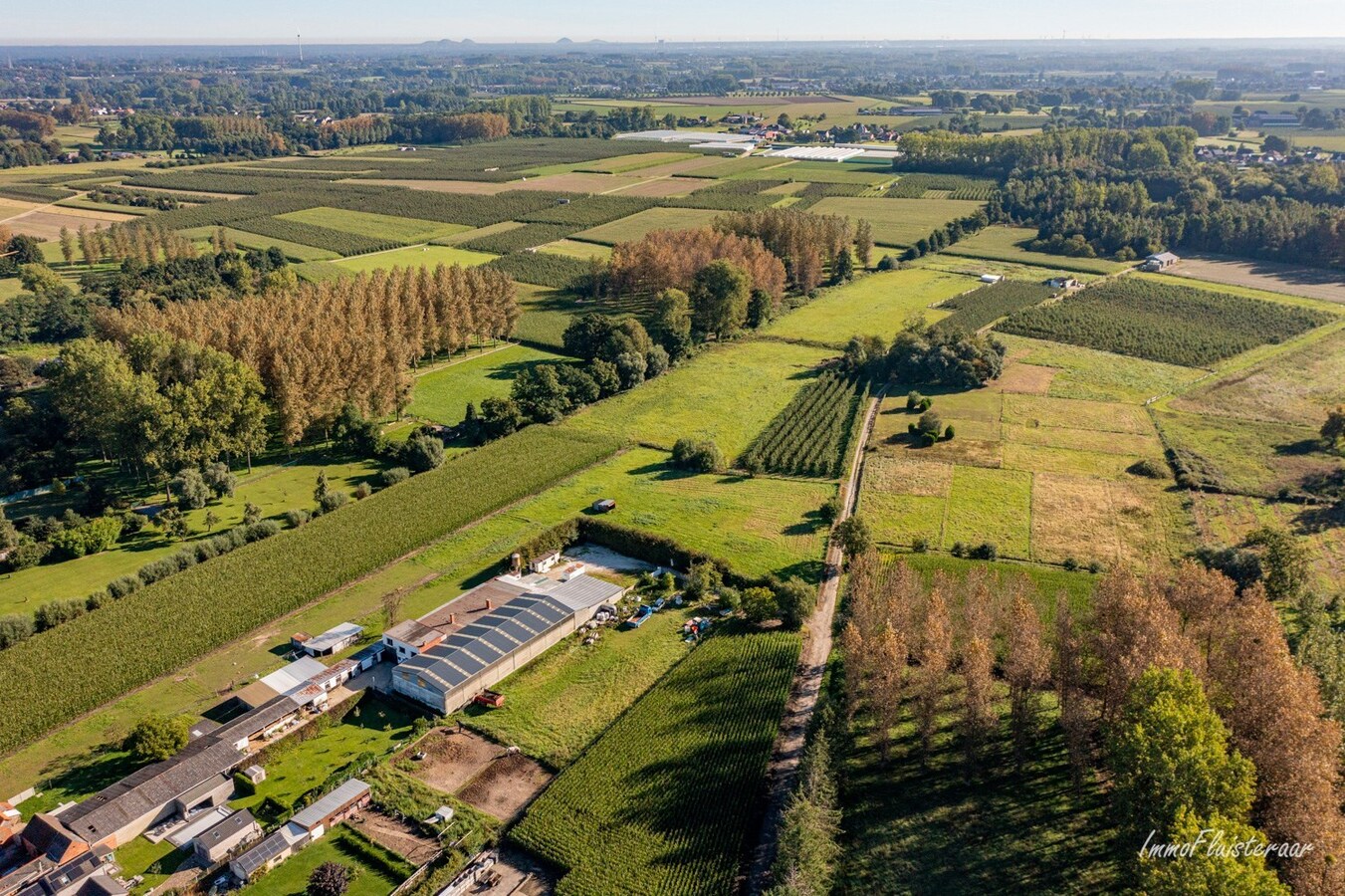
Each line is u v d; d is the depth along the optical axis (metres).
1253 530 122.75
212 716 89.75
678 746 84.31
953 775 80.88
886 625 86.44
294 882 71.56
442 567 117.50
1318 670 82.50
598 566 118.62
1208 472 138.38
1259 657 74.44
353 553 117.75
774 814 77.38
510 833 74.94
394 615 106.12
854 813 76.88
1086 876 69.69
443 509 129.25
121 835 74.12
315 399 144.88
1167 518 126.75
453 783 82.12
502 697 92.69
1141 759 66.44
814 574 114.25
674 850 72.56
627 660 99.25
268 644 101.62
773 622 105.06
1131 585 85.62
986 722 78.31
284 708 88.00
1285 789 65.25
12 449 143.12
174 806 77.88
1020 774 80.75
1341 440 145.00
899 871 70.94
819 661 98.50
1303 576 105.19
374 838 75.75
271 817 77.88
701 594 110.62
